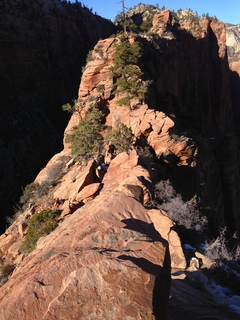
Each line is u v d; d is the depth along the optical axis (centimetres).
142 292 435
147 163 1981
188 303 837
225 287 1064
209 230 2175
